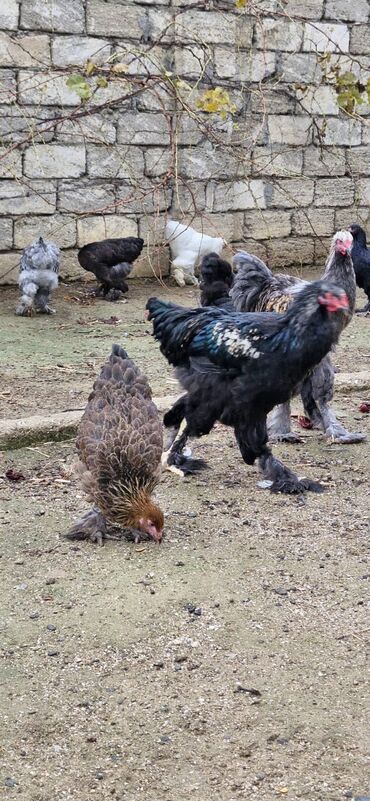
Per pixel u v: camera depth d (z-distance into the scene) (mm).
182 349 4293
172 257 10055
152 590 3398
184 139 9828
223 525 4000
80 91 5324
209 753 2525
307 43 10406
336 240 4949
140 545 3785
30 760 2496
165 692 2795
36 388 5957
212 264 5656
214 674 2889
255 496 4355
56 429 5078
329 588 3441
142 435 3678
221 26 9859
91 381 6137
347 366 6633
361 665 2939
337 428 5145
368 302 9008
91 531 3828
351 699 2764
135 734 2604
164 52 9727
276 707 2725
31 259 8094
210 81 9914
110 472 3629
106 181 9695
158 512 3629
